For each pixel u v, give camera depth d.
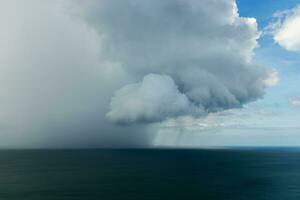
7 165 157.00
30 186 86.31
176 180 101.38
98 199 69.12
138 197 71.88
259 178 109.81
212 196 74.62
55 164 163.25
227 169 143.62
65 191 78.62
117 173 121.12
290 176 116.25
